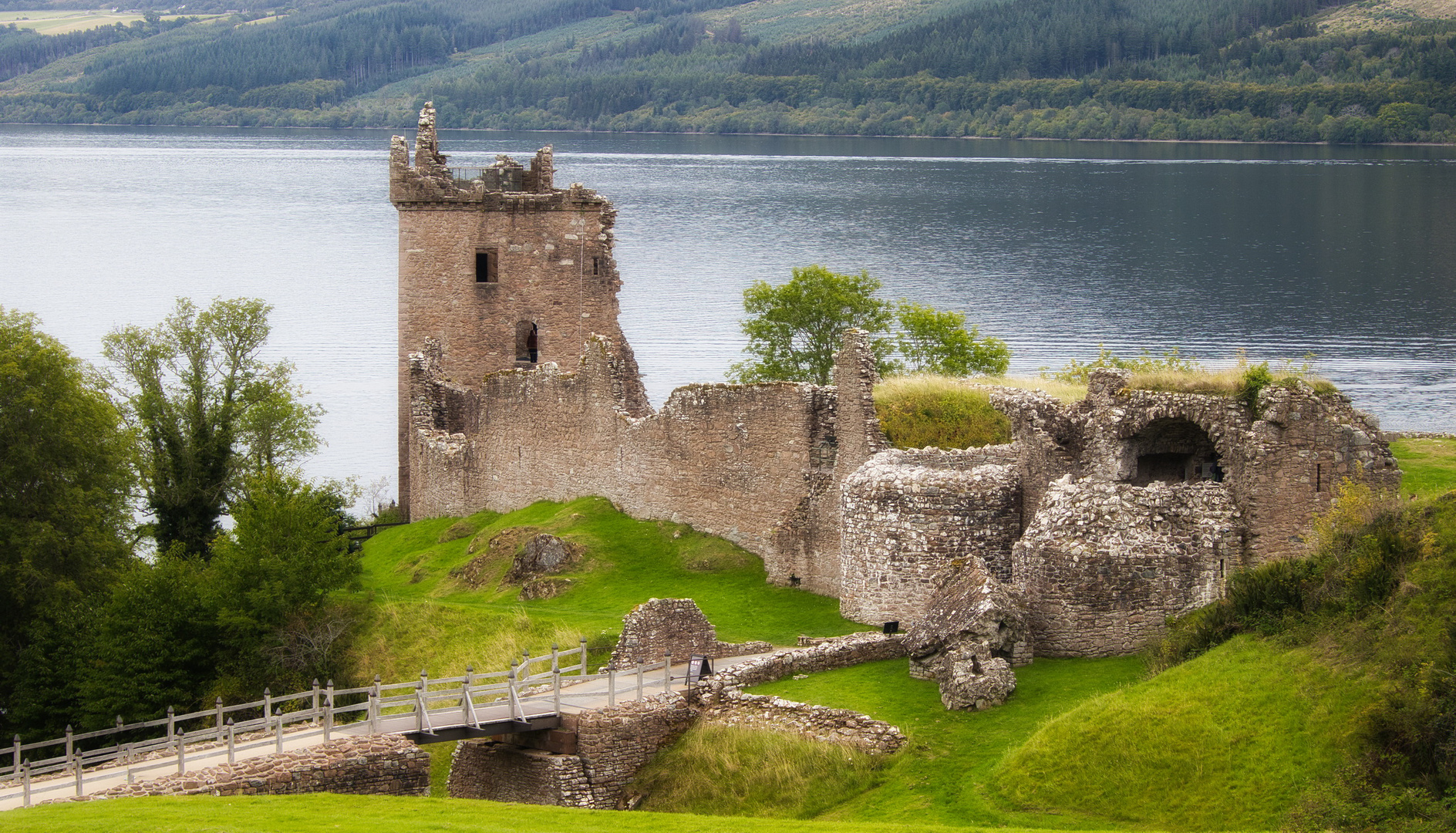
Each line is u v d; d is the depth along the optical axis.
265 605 56.88
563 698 42.97
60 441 63.62
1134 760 33.22
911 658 41.44
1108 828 32.06
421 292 82.00
